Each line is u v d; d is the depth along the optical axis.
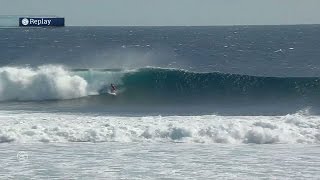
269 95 101.00
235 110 88.62
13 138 63.31
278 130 64.44
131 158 55.22
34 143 62.22
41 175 49.22
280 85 101.44
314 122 67.06
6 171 50.44
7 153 57.38
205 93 103.88
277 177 48.59
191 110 89.25
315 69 150.75
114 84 106.12
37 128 66.06
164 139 63.41
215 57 193.38
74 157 55.66
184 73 105.69
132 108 92.94
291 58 188.50
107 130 65.31
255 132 63.25
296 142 62.34
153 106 95.38
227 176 48.88
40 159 54.84
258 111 86.94
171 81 106.06
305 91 100.25
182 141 62.88
